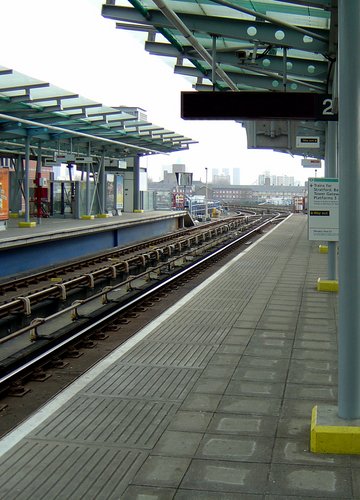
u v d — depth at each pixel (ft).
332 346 24.58
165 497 12.14
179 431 15.58
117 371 20.97
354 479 12.82
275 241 79.25
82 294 42.70
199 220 145.18
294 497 12.10
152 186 352.08
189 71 44.68
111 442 14.87
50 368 23.75
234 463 13.64
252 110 22.18
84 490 12.43
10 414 18.85
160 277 49.34
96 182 95.50
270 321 29.43
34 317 35.24
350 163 14.57
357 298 14.64
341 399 14.80
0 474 13.12
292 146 40.45
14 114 62.39
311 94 21.89
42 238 57.93
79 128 76.79
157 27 32.76
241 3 30.35
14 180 95.40
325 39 31.42
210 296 36.70
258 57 39.11
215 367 21.53
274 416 16.66
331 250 39.27
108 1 31.32
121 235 83.87
